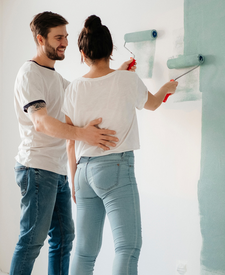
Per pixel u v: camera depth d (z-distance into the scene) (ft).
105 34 4.89
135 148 4.94
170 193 6.70
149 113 7.00
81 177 5.03
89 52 4.86
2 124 9.77
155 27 6.87
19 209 9.36
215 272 6.07
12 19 9.59
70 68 8.34
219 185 6.05
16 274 5.62
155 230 6.89
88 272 5.11
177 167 6.60
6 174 9.70
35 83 5.48
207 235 6.19
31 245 5.67
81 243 5.13
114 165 4.75
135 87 4.89
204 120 6.23
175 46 6.58
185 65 6.27
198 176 6.31
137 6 7.15
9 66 9.63
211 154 6.15
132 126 4.95
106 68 4.99
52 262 6.51
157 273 6.84
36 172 5.71
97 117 4.84
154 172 6.93
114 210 4.71
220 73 6.02
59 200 6.48
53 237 6.54
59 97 6.16
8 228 9.63
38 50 6.03
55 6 8.66
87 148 4.96
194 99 6.34
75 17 8.25
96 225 5.12
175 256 6.60
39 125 5.16
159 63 6.81
